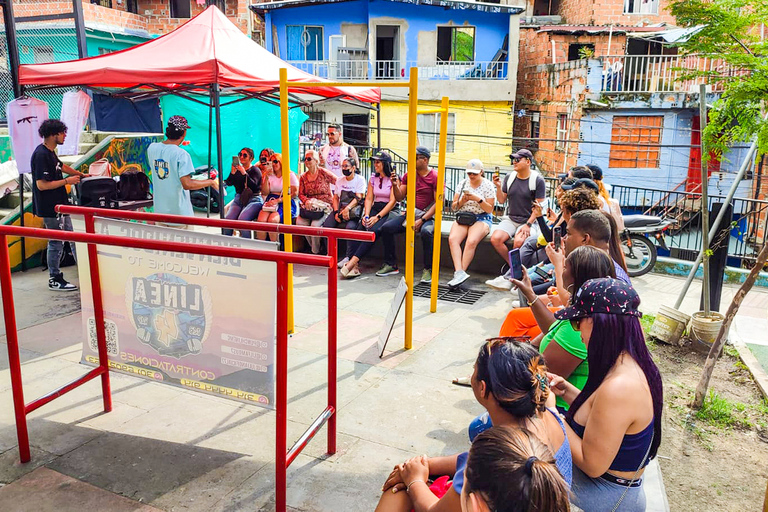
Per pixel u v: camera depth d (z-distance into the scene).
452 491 1.73
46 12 10.04
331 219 7.43
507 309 6.01
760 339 5.20
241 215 7.36
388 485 2.10
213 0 21.11
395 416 3.80
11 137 6.72
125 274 3.28
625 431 2.10
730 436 3.72
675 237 10.90
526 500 1.19
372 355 4.78
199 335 3.11
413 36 20.36
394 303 4.77
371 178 7.26
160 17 21.14
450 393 4.13
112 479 3.09
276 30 20.62
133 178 6.93
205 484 3.06
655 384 2.20
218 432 3.58
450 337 5.21
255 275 2.87
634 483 2.20
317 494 3.00
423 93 19.80
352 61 20.22
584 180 4.63
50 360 4.61
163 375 3.29
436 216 5.69
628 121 17.20
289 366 4.55
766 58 3.97
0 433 3.52
